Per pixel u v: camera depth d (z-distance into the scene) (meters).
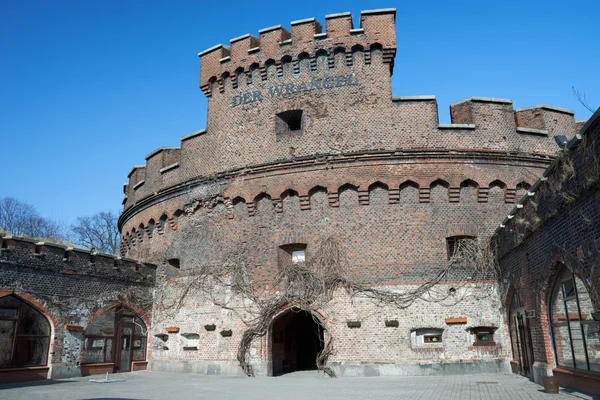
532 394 13.25
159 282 26.06
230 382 18.61
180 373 23.17
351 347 20.67
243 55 25.70
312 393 14.62
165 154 27.92
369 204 22.12
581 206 11.68
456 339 20.44
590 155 10.77
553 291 14.85
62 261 22.20
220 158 24.86
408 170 22.17
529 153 22.78
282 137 23.81
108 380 19.64
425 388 15.39
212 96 26.36
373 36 24.05
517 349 19.27
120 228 33.94
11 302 20.28
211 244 24.16
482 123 23.08
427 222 21.77
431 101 23.11
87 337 22.86
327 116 23.50
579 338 13.32
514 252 18.23
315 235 22.25
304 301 21.47
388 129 22.81
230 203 23.97
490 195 22.34
